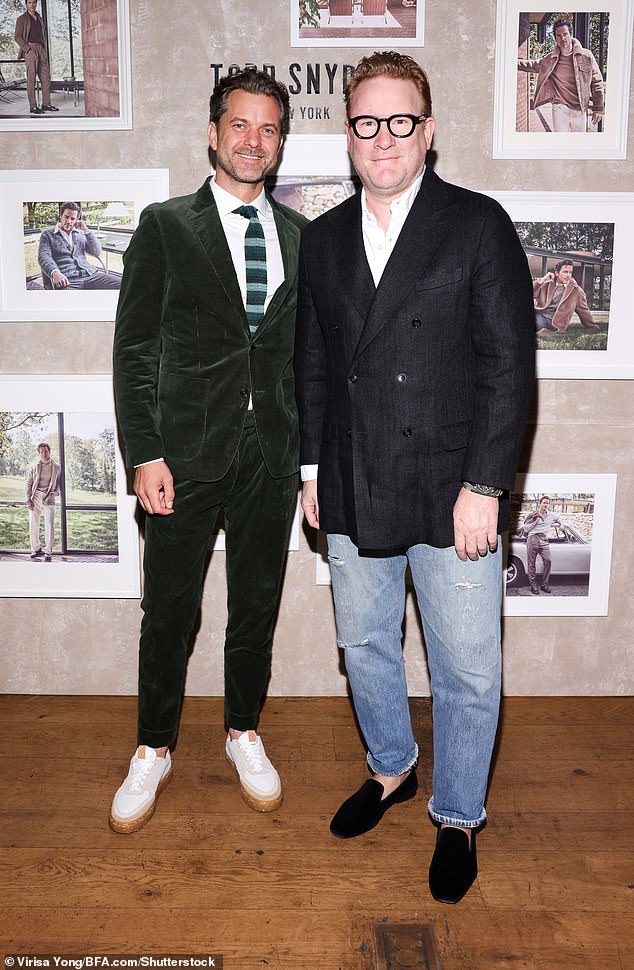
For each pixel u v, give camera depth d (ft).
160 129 7.91
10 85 7.85
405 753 6.89
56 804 7.04
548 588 8.71
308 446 6.57
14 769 7.54
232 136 6.28
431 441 5.73
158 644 6.86
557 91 7.84
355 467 5.90
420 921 5.81
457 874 6.03
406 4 7.70
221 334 6.48
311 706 8.70
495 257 5.53
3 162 7.99
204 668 8.84
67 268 8.14
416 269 5.59
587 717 8.50
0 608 8.80
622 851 6.52
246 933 5.69
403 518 5.85
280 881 6.18
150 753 7.02
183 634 6.94
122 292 6.56
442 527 5.74
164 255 6.45
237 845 6.56
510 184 8.01
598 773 7.54
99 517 8.59
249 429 6.69
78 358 8.34
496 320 5.51
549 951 5.56
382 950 5.55
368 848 6.56
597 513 8.59
